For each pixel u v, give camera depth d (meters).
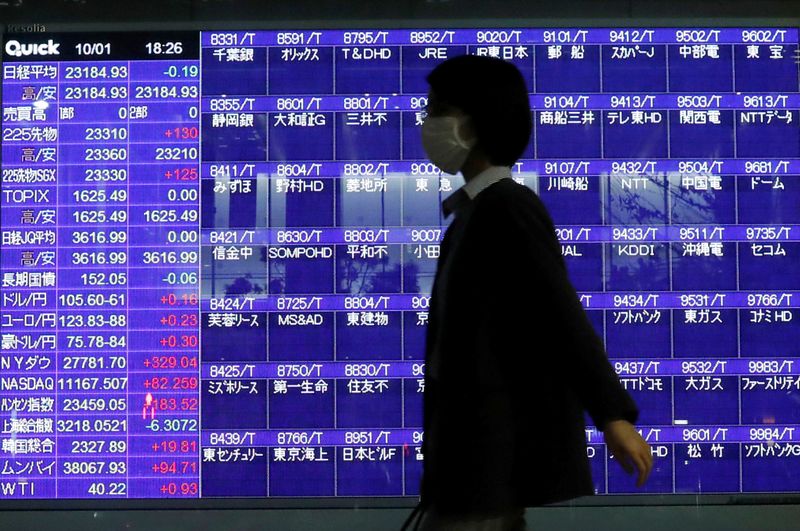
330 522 3.74
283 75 3.86
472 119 1.87
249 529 3.74
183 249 3.82
